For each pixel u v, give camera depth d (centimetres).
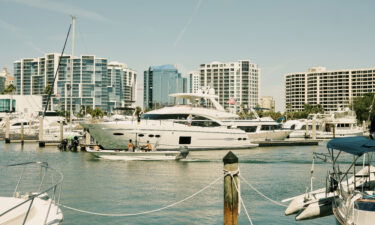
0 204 1230
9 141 6894
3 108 15538
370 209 1191
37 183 2728
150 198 2311
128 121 4591
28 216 1164
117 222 1834
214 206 2133
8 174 3128
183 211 2028
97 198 2300
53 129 7538
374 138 1416
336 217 1360
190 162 3916
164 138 4619
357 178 1877
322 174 3197
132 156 4028
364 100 10038
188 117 4994
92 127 4484
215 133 5012
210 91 5650
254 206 2125
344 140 1489
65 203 2178
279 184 2752
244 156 4594
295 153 5009
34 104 16012
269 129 6438
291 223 1820
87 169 3444
